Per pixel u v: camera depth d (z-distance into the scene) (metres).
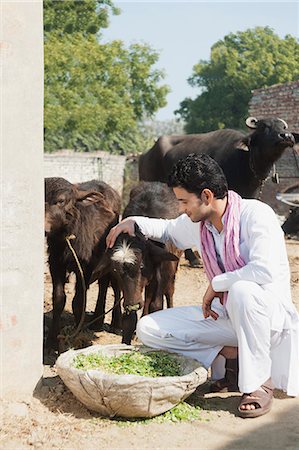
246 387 4.44
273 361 4.78
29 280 4.54
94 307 8.03
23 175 4.45
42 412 4.43
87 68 29.83
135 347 4.96
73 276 9.87
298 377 4.78
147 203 6.60
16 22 4.34
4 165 4.36
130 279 5.51
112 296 8.69
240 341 4.46
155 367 4.60
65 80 29.44
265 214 4.55
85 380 4.18
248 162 10.41
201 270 10.40
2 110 4.33
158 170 11.96
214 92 44.22
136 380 4.10
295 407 4.69
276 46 44.59
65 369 4.32
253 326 4.42
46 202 6.19
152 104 35.12
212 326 4.82
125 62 33.66
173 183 4.54
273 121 10.07
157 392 4.16
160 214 6.50
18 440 4.06
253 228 4.51
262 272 4.42
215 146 10.85
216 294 4.64
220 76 44.56
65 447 3.98
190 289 9.09
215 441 4.11
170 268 6.60
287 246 13.03
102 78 31.62
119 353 4.89
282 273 4.65
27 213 4.48
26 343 4.57
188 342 4.84
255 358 4.45
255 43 44.75
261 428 4.32
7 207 4.39
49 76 28.14
